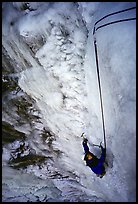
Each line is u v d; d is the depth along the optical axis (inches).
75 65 223.0
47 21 220.2
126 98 181.3
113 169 221.0
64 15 217.3
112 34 183.9
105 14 192.5
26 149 295.7
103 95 203.3
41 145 286.4
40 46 230.8
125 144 192.7
